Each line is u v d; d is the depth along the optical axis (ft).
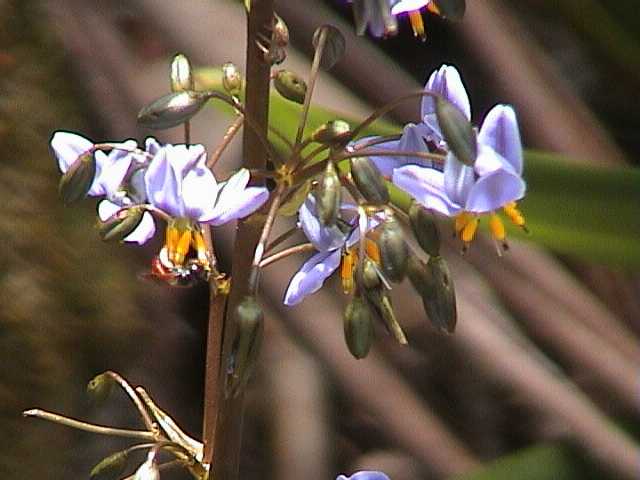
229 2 1.46
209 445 1.00
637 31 1.68
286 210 0.96
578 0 1.68
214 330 0.99
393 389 1.57
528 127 1.65
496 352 1.47
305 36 1.58
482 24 1.66
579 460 1.43
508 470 1.42
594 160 1.64
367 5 0.93
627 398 1.48
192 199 0.94
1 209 1.69
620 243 1.38
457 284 1.67
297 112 1.32
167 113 0.93
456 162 0.94
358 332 0.94
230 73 1.00
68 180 0.97
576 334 1.49
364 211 0.94
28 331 1.69
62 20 1.68
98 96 1.64
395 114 1.58
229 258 1.52
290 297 0.96
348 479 0.97
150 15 1.45
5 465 1.66
